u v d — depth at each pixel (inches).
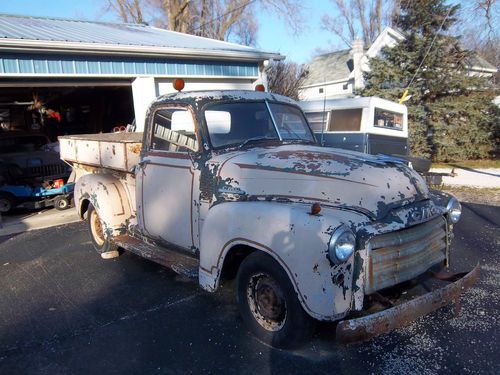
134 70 402.6
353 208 130.1
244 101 182.5
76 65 366.9
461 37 623.2
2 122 565.6
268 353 140.4
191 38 533.3
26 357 145.0
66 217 349.1
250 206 140.4
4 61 330.6
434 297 129.5
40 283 210.8
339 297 121.8
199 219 165.6
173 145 179.5
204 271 154.1
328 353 139.1
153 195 188.9
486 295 178.1
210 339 151.5
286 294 131.6
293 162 147.3
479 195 387.2
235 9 997.8
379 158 153.3
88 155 249.8
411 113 622.8
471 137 624.7
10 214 382.9
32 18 544.7
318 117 401.7
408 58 644.1
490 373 127.0
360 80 1020.5
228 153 164.9
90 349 148.6
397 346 142.4
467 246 242.8
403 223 129.8
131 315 172.2
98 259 241.3
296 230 125.2
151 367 136.8
